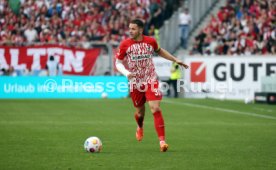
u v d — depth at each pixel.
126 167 25.36
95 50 74.56
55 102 66.81
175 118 50.28
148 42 30.83
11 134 37.50
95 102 66.81
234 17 85.00
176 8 87.12
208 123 46.12
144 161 27.02
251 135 38.06
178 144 33.41
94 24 82.62
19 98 71.81
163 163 26.48
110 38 81.06
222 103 67.75
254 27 83.00
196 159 27.72
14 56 72.69
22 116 50.50
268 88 70.94
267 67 74.25
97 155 28.77
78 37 80.81
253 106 64.12
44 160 27.09
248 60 74.38
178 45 86.19
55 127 42.09
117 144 33.19
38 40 80.38
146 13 85.00
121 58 31.05
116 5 85.00
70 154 28.98
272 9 85.38
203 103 67.44
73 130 40.25
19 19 81.81
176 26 86.25
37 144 32.72
